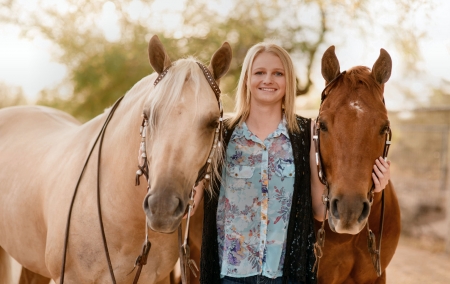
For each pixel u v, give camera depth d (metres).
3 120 3.33
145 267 2.28
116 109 2.38
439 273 5.11
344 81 2.21
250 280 2.15
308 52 8.91
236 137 2.19
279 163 2.15
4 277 3.24
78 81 8.45
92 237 2.20
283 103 2.28
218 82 2.11
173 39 8.50
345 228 1.96
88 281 2.26
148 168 1.94
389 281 4.85
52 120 3.27
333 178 2.08
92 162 2.29
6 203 2.75
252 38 9.00
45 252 2.39
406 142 8.96
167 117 1.82
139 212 2.14
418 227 6.93
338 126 2.07
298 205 2.14
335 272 2.52
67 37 8.20
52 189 2.41
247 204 2.15
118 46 8.48
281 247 2.13
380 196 2.45
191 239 2.61
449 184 6.77
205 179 2.01
